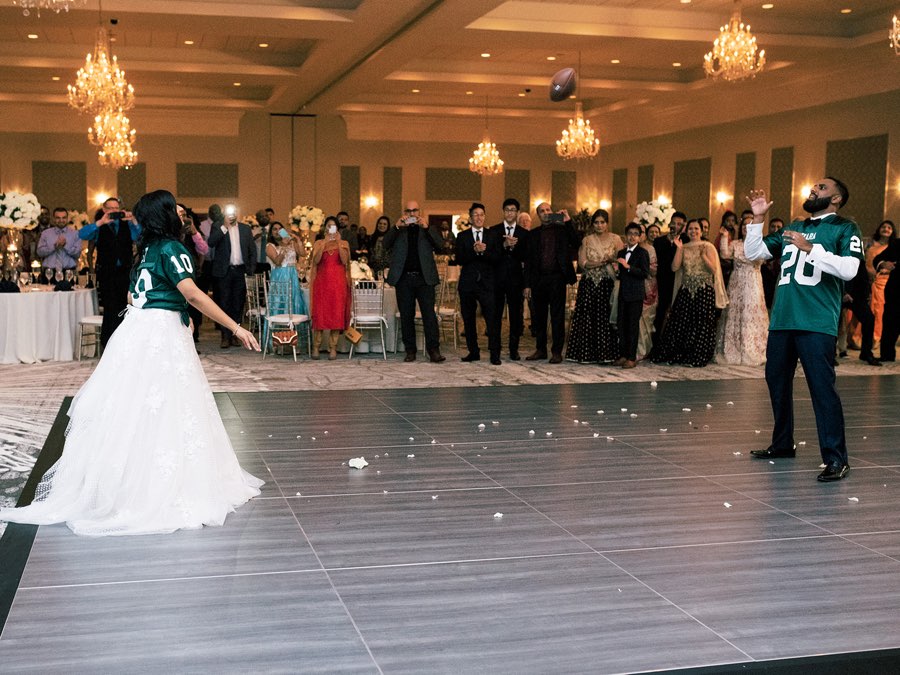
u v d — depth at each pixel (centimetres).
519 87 1819
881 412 742
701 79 1702
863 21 1332
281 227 1341
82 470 432
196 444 437
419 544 405
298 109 2189
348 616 325
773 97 1708
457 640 306
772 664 293
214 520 428
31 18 1288
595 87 1705
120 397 430
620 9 1300
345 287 1027
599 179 2398
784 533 428
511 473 533
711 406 764
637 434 646
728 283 1062
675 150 2055
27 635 306
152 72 1662
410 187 2362
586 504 471
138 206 444
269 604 335
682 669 288
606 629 317
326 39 1391
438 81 1711
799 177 1684
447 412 721
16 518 426
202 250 942
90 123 2167
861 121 1540
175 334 441
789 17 1328
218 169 2267
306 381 875
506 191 2405
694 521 445
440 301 1142
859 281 1045
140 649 296
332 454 575
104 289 939
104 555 386
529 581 362
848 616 332
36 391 779
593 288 1029
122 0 1213
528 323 1521
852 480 527
